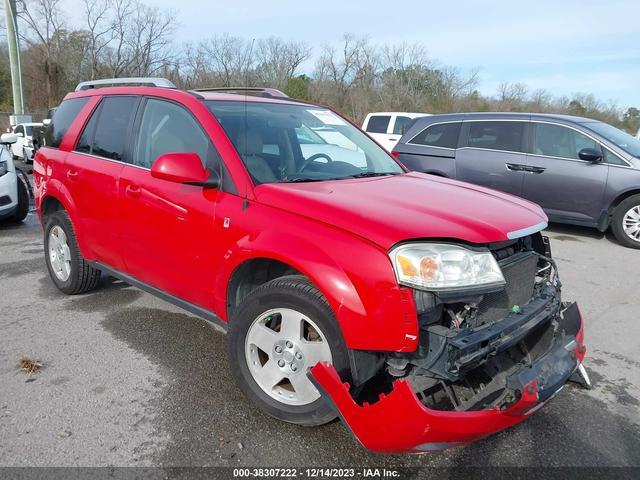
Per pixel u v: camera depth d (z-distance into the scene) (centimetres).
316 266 253
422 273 234
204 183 312
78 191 423
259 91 450
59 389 321
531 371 251
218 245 307
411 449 227
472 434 228
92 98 445
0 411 296
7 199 748
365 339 242
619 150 726
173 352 372
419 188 325
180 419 293
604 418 309
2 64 3678
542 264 310
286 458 264
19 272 554
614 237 791
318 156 367
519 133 802
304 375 273
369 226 249
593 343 415
